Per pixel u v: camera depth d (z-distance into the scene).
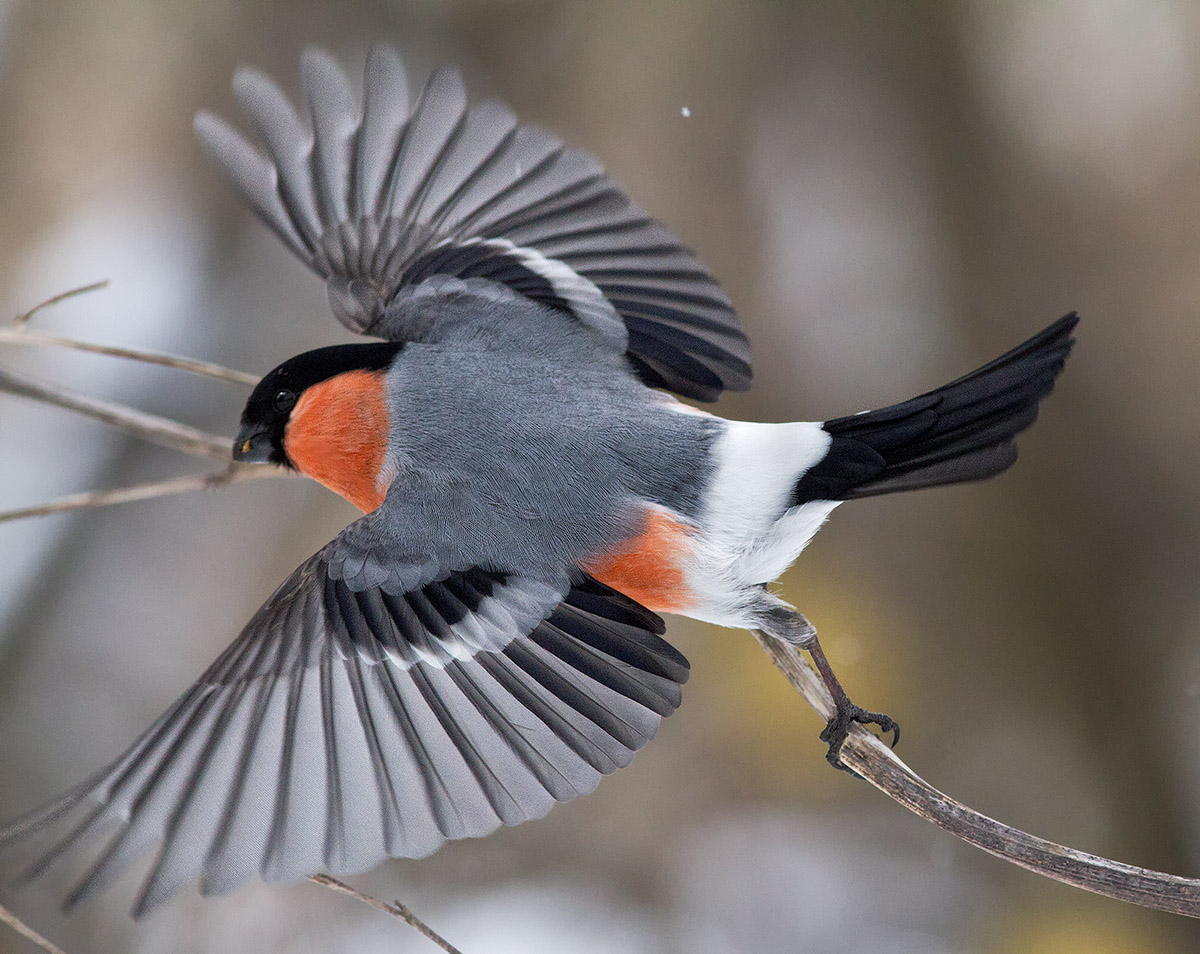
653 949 10.62
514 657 5.61
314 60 6.66
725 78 11.45
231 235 12.55
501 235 6.64
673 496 5.79
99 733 10.73
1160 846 11.15
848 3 11.33
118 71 11.91
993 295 11.87
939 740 11.36
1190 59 11.56
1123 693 11.52
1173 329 11.73
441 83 6.62
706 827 11.25
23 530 11.51
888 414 5.73
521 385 6.04
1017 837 5.77
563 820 11.23
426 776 5.45
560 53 11.36
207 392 12.00
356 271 6.68
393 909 5.51
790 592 11.52
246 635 5.62
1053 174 11.88
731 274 11.82
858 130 11.77
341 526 11.73
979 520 11.74
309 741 5.45
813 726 11.31
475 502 5.81
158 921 9.89
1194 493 11.66
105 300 12.18
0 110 11.92
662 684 5.57
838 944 10.71
